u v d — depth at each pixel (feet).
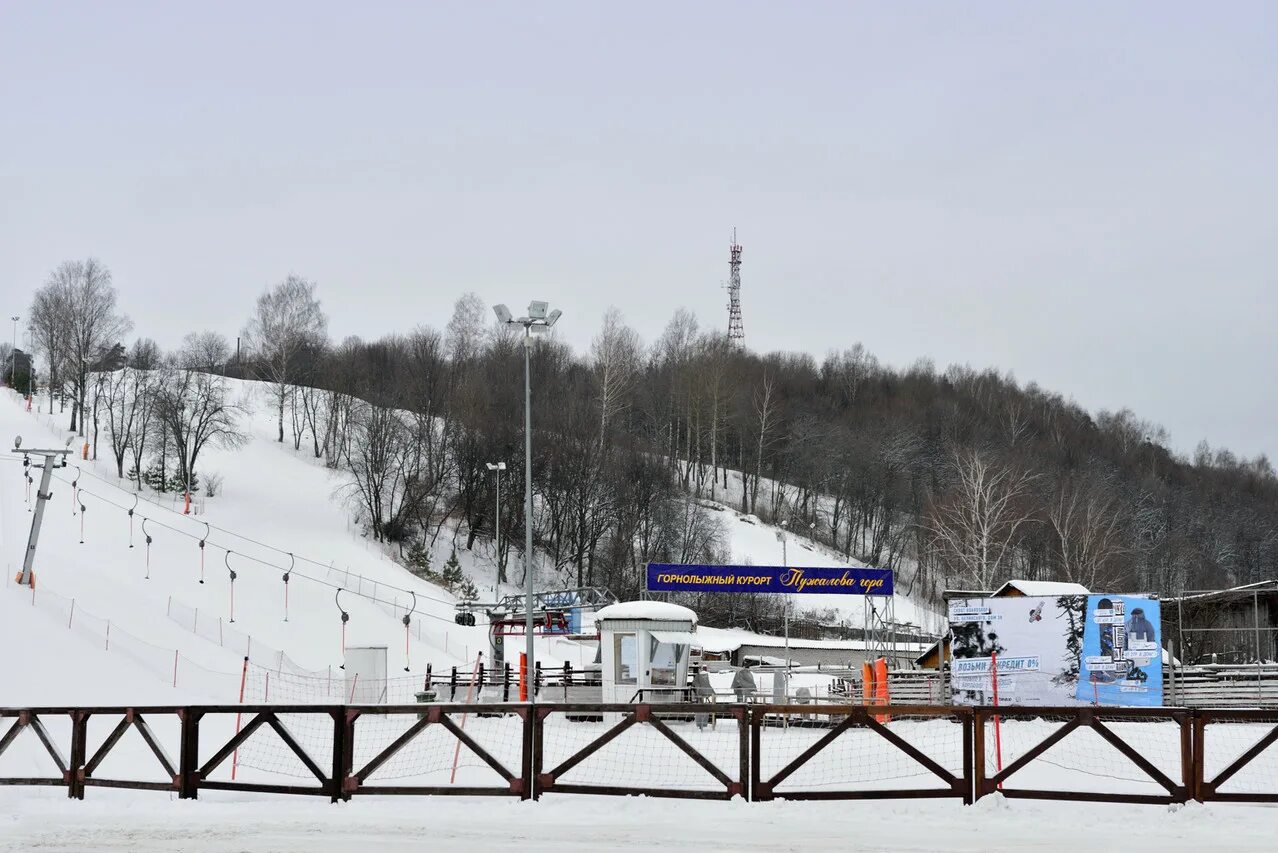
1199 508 366.02
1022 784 66.13
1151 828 48.14
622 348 438.40
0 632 129.18
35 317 431.02
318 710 58.34
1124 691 113.70
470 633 229.25
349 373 429.79
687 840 45.91
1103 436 454.81
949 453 372.17
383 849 44.62
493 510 339.77
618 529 325.21
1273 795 51.55
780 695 125.39
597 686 128.88
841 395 498.69
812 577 132.36
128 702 122.21
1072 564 262.88
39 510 161.89
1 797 61.36
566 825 49.98
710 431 427.33
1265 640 160.56
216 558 229.45
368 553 279.28
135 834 49.14
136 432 363.76
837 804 53.93
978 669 119.03
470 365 416.67
